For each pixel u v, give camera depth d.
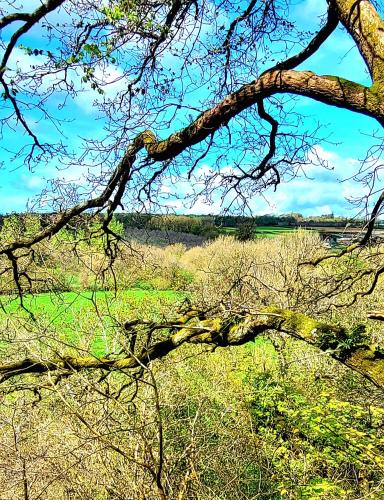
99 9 3.81
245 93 3.07
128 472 4.42
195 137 3.45
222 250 12.74
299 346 9.47
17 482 4.23
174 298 9.43
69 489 4.47
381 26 2.52
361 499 5.05
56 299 6.79
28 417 5.02
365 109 2.47
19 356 5.46
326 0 3.33
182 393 6.38
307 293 6.84
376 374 2.58
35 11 3.69
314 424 6.42
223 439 6.40
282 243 11.44
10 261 5.28
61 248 5.33
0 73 4.00
